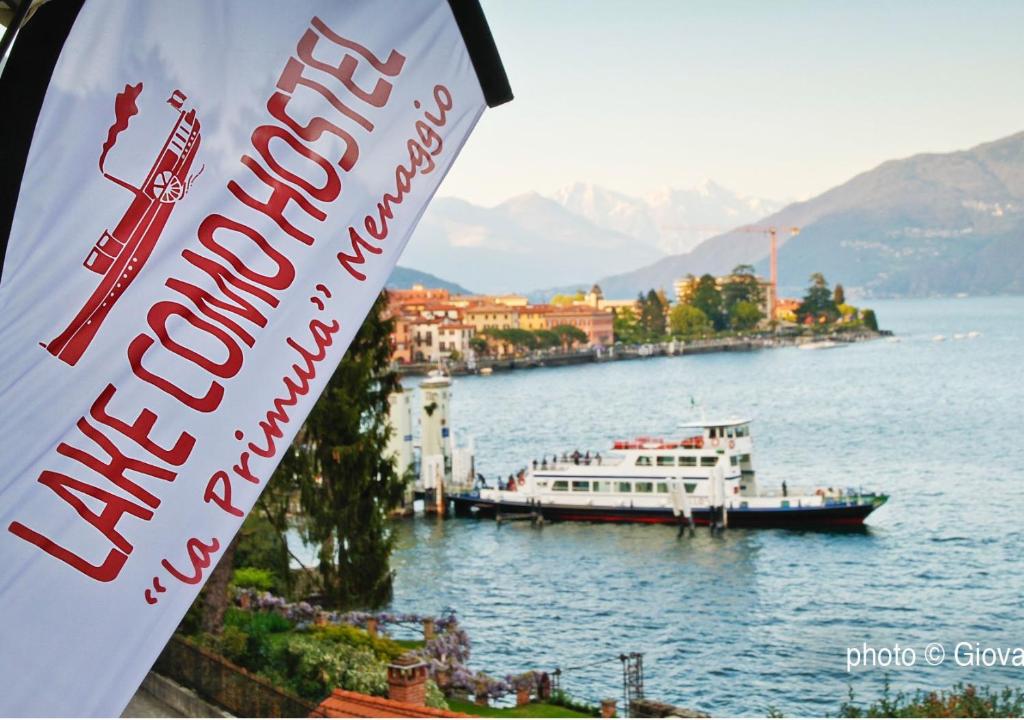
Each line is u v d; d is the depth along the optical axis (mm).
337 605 42094
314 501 40812
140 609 5484
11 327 5426
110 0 5793
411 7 6746
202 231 5926
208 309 5852
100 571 5434
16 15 5512
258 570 42531
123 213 5723
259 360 5938
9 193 5480
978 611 56969
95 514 5461
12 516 5312
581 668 49125
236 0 6188
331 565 41906
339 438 40719
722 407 185750
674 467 85312
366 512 41281
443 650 39312
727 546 75625
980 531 76438
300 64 6344
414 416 182125
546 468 89562
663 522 84375
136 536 5523
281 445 5926
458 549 77750
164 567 5559
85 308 5574
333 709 22000
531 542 79500
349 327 6219
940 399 181875
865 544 74125
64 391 5484
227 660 24500
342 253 6289
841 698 44281
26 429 5383
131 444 5570
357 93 6500
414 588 66438
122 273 5688
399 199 6523
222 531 5727
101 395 5547
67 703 5266
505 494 89562
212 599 29906
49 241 5551
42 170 5578
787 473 110438
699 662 49969
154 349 5699
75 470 5457
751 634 54375
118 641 5410
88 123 5691
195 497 5684
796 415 167500
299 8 6367
